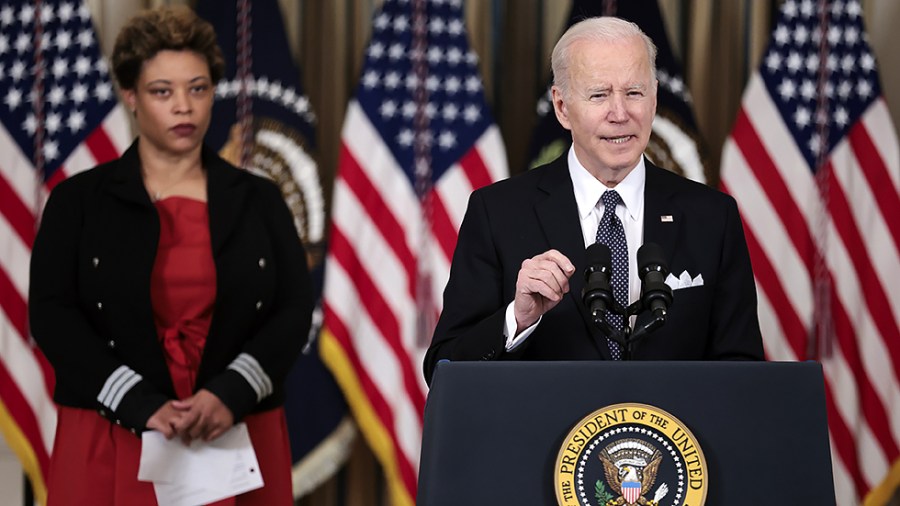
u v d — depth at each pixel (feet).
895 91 33.96
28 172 29.76
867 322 30.91
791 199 31.01
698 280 16.22
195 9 30.66
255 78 30.48
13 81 29.96
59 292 20.54
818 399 12.28
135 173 21.01
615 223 16.43
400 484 30.12
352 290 30.32
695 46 33.50
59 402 20.51
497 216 16.87
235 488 20.20
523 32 33.32
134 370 20.20
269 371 20.98
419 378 30.35
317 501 33.27
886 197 31.12
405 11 31.22
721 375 12.28
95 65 30.12
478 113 31.12
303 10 32.99
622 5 30.91
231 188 21.59
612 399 12.21
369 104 30.81
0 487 31.83
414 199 30.73
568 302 16.03
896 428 30.89
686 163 30.50
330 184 32.89
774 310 30.71
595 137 15.85
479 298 16.38
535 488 12.05
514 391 12.23
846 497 30.83
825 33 31.48
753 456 12.12
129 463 19.98
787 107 31.22
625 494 12.01
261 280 21.27
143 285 20.22
